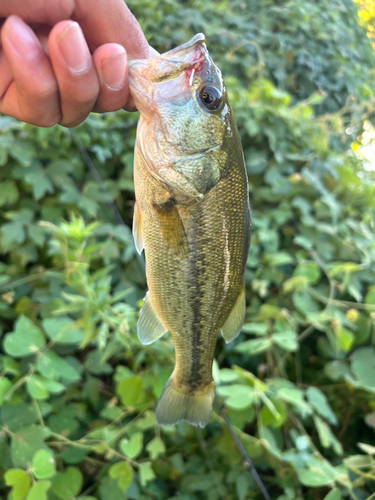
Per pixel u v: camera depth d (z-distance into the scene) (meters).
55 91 0.16
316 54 0.65
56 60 0.15
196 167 0.19
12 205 0.36
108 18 0.17
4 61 0.18
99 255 0.35
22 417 0.26
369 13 0.93
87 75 0.16
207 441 0.32
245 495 0.29
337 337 0.33
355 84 0.68
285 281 0.39
